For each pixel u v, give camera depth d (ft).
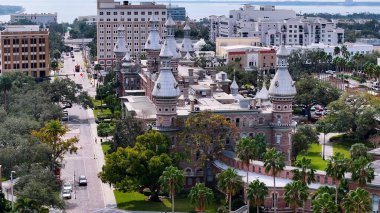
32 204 583.99
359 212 555.69
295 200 610.65
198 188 629.51
